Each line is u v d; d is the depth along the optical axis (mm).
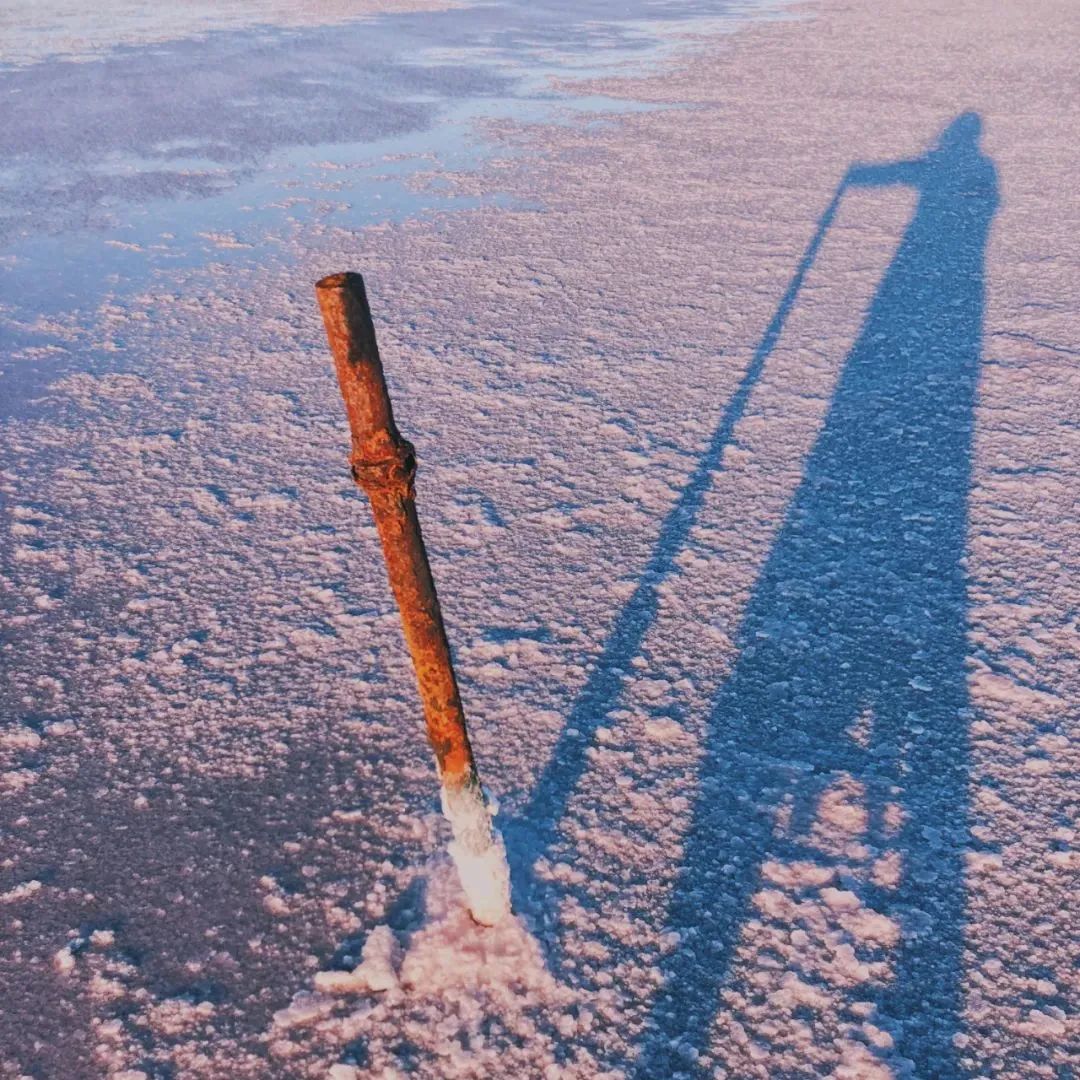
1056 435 4219
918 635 3053
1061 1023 1947
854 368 4969
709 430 4398
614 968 2070
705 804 2461
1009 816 2404
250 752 2688
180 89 13617
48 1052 1963
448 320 5816
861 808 2434
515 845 2354
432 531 3709
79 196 8781
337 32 18969
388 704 2846
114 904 2264
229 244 7418
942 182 8297
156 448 4438
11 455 4402
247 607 3311
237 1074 1912
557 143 10164
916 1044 1917
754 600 3250
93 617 3281
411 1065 1912
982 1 21266
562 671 2953
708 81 13297
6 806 2533
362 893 2268
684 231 7328
